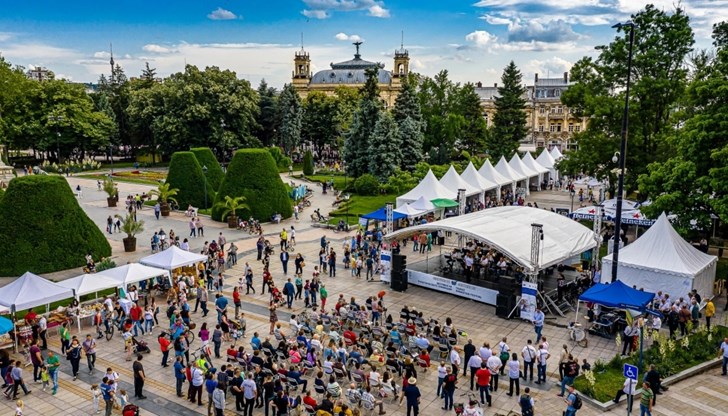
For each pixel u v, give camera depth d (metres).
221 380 17.20
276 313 26.97
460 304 28.34
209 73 88.44
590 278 28.83
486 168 59.22
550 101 119.06
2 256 32.41
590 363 21.14
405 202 47.22
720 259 34.22
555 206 56.28
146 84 107.69
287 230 46.47
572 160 43.94
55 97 86.12
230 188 49.06
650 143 41.41
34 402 18.67
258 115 101.81
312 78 157.88
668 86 38.69
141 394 18.89
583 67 43.84
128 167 92.62
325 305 28.09
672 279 25.58
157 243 38.69
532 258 25.56
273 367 18.27
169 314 24.70
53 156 94.81
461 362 21.53
